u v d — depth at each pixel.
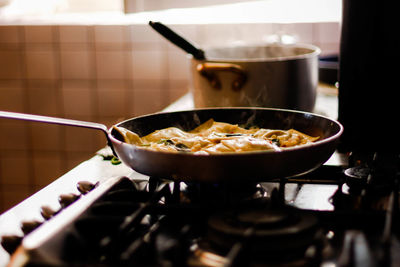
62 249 0.65
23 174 1.94
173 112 0.99
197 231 0.73
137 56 1.76
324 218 0.74
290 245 0.64
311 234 0.66
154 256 0.65
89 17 1.87
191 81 1.18
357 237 0.70
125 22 1.76
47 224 0.67
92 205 0.73
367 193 0.76
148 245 0.66
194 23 1.71
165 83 1.78
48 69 1.82
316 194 0.84
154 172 0.77
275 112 0.98
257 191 0.83
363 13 1.00
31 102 1.86
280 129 0.98
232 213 0.69
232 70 1.08
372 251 0.67
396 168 0.85
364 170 0.86
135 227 0.72
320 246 0.63
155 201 0.77
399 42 0.99
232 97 1.11
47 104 1.86
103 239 0.67
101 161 1.02
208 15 1.68
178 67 1.75
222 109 1.00
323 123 0.91
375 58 1.01
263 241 0.64
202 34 1.71
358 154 1.01
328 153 0.79
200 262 0.65
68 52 1.79
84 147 1.89
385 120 1.02
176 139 0.90
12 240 0.70
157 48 1.75
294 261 0.64
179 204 0.76
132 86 1.80
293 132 0.94
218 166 0.74
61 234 0.66
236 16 1.60
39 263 0.62
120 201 0.76
